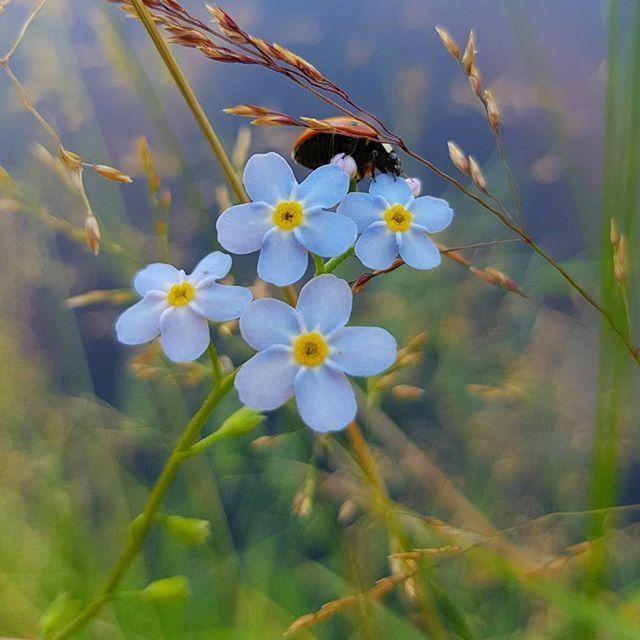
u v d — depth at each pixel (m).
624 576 0.13
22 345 0.18
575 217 0.19
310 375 0.09
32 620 0.13
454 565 0.14
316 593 0.15
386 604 0.14
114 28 0.13
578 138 0.16
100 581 0.14
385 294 0.18
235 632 0.13
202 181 0.18
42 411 0.17
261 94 0.21
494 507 0.16
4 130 0.18
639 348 0.10
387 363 0.09
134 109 0.20
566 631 0.12
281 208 0.09
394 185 0.10
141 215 0.19
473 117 0.21
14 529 0.15
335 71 0.22
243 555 0.16
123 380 0.19
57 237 0.19
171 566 0.15
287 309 0.09
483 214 0.20
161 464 0.18
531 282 0.19
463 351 0.18
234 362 0.14
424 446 0.17
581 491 0.16
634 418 0.13
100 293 0.13
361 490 0.12
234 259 0.17
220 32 0.10
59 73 0.18
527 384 0.17
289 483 0.16
